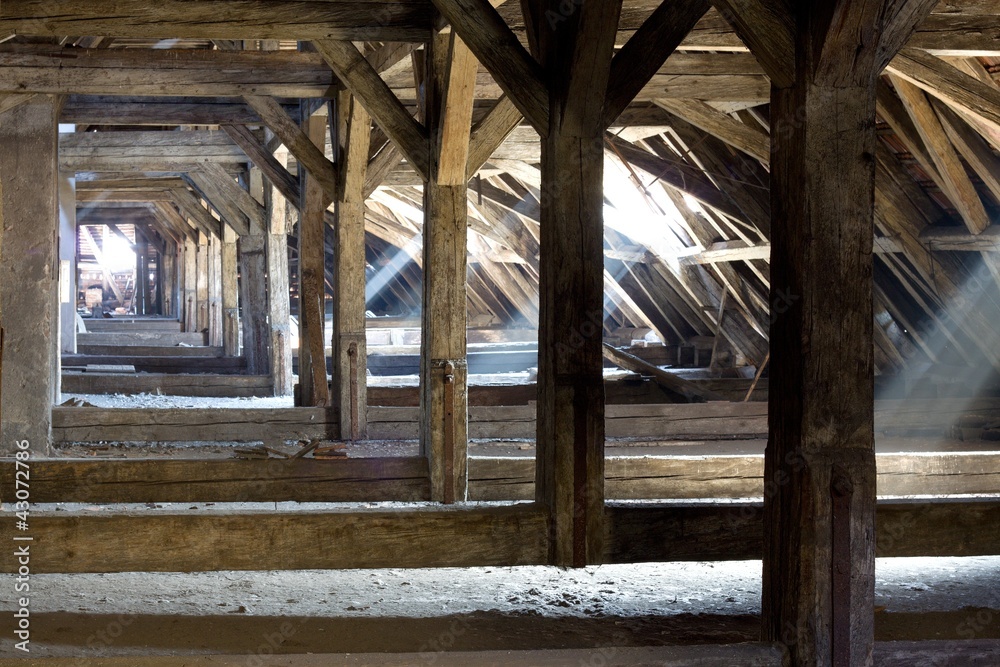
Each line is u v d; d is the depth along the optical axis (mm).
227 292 13766
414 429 8453
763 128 7551
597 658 2789
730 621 3750
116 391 10938
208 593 4012
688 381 10141
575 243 4043
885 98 6555
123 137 9734
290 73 7105
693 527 4008
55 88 6699
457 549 3877
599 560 3979
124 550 3641
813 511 2713
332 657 2781
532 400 9984
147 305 26750
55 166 7246
